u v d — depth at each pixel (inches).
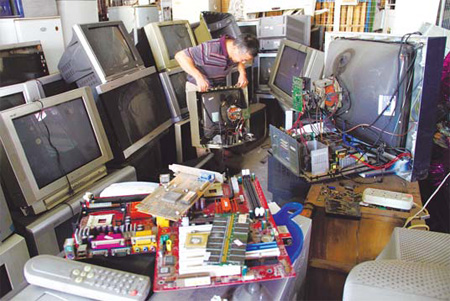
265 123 156.1
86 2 181.5
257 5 171.3
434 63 65.5
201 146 107.3
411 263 38.6
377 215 62.6
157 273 38.6
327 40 91.0
